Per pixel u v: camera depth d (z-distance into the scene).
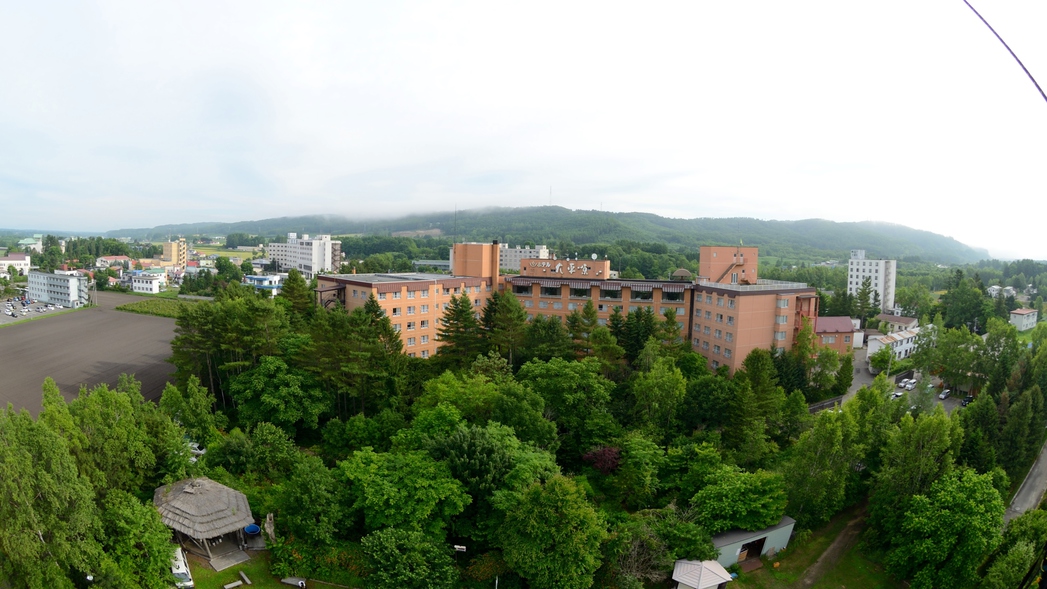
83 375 93.06
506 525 44.53
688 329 105.38
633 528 47.12
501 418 59.53
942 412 55.12
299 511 45.59
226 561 43.38
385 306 93.06
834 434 54.81
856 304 155.50
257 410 68.06
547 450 57.94
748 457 60.91
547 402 68.38
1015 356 98.25
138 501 40.88
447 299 103.25
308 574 43.19
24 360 102.69
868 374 117.25
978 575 48.19
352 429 62.19
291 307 98.75
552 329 82.75
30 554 33.50
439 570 41.84
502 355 83.56
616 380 79.75
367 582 41.66
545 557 41.81
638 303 106.31
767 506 51.25
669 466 58.50
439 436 52.19
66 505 35.25
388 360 72.44
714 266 111.00
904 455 53.97
